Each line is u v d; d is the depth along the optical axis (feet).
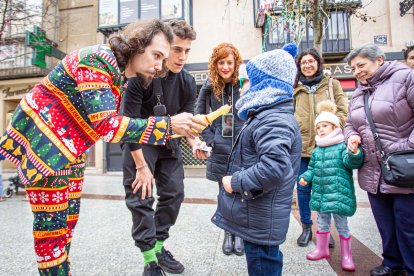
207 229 11.25
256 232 5.03
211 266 7.82
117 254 8.72
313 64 10.11
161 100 7.21
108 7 32.76
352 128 7.57
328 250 8.36
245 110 5.53
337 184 7.77
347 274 7.30
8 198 18.97
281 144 4.72
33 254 8.75
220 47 8.70
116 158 34.50
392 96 6.59
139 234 6.64
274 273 5.11
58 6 36.11
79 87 4.32
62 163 4.52
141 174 6.58
